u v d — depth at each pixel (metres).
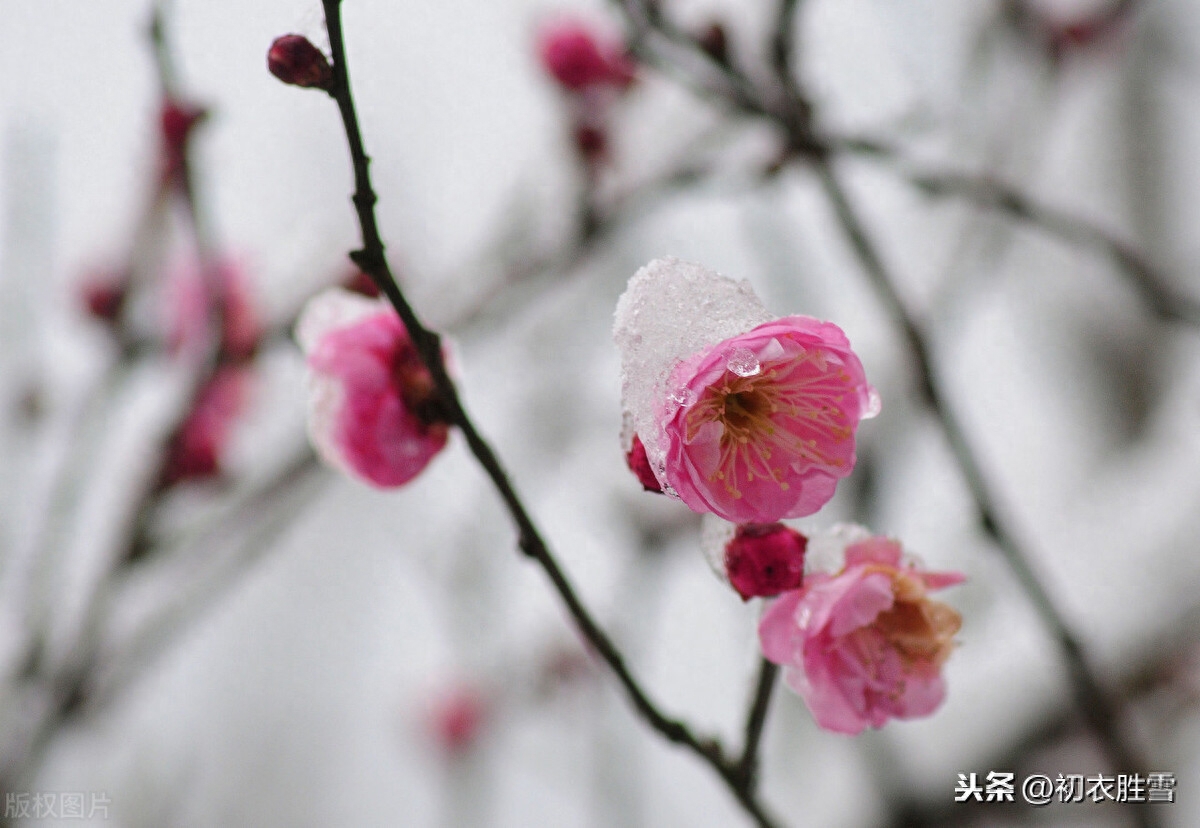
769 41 0.54
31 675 0.54
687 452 0.43
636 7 0.54
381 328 0.47
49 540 0.56
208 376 0.55
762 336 0.43
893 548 0.45
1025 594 0.51
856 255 0.53
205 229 0.54
